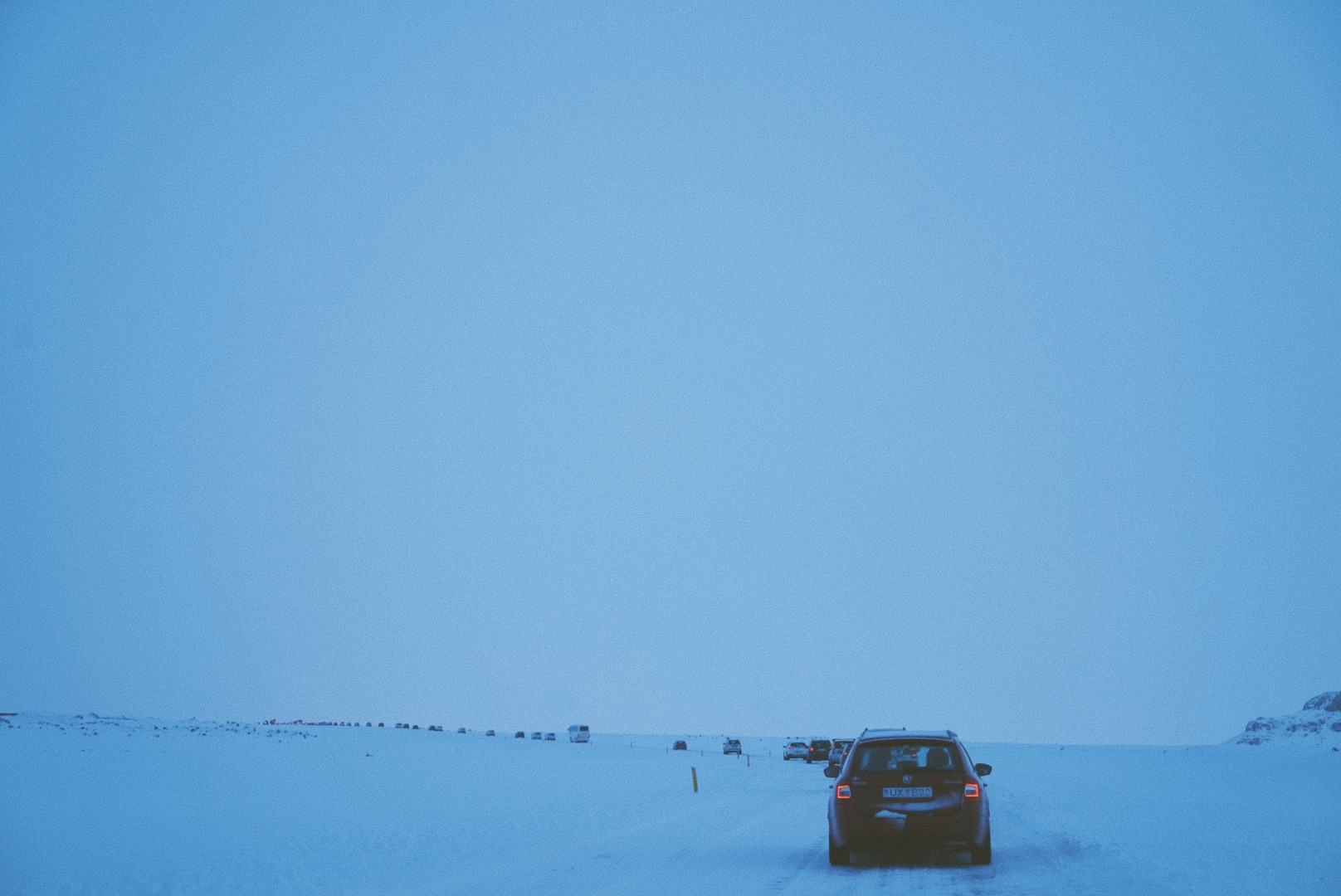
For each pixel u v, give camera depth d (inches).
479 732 7165.4
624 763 2871.6
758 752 5305.1
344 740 3865.7
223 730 4104.3
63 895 621.0
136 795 1349.7
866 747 690.8
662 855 772.0
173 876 684.7
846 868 673.6
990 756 4308.6
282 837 930.1
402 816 1136.2
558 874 663.1
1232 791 1665.8
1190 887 530.9
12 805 1178.6
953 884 583.8
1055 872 625.0
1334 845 727.7
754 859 733.3
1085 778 2151.8
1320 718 4015.8
